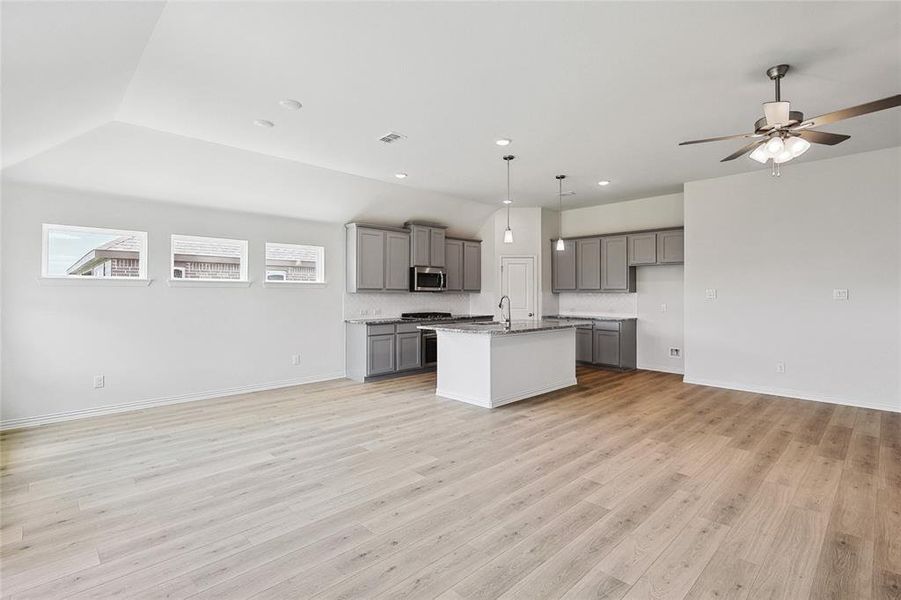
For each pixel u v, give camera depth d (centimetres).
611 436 387
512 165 521
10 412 412
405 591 188
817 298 501
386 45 267
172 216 505
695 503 265
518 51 275
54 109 302
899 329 456
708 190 579
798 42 265
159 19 239
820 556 212
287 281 600
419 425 421
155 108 360
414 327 687
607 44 267
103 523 244
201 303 529
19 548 219
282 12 233
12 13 176
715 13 237
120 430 407
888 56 280
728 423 423
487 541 226
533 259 777
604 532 234
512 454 345
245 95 336
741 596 184
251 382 570
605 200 723
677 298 686
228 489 286
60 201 436
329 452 351
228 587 191
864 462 325
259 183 523
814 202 502
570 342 595
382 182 597
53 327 434
